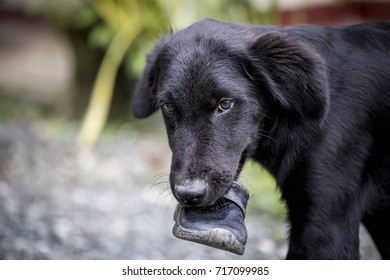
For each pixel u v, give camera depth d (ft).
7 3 41.75
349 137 11.64
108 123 27.50
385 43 12.28
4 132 25.08
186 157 10.71
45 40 43.65
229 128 11.10
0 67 38.58
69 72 29.07
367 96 11.84
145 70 13.08
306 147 11.57
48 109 29.45
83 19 25.93
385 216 12.60
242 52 11.40
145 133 26.43
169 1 23.47
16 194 19.76
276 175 12.16
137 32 25.55
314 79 11.27
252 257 15.92
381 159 12.12
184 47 11.51
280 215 18.78
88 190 20.95
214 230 10.19
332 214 11.57
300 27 12.36
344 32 12.35
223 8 22.59
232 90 11.11
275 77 11.50
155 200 20.31
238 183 11.19
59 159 23.09
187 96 11.06
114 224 18.24
